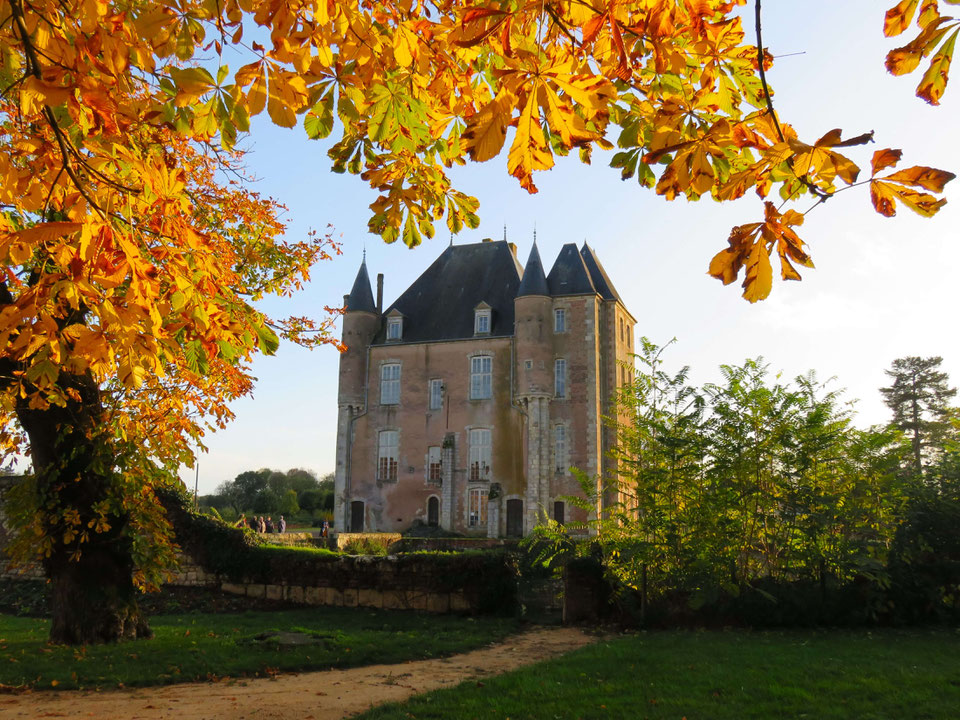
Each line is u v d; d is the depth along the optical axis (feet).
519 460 149.69
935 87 7.55
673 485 45.65
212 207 34.76
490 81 12.67
